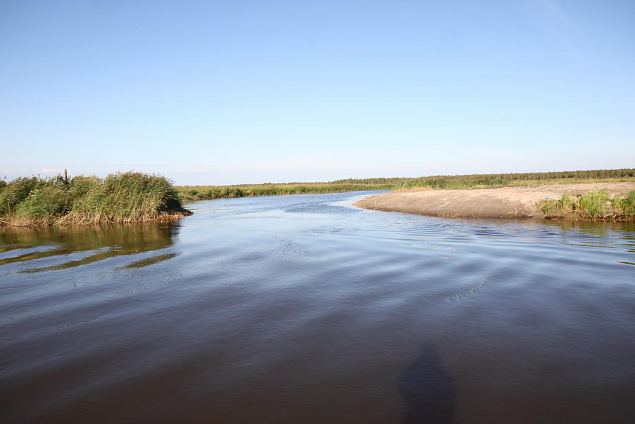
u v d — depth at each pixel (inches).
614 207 856.3
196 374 214.1
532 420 169.0
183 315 304.3
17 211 1090.7
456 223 858.1
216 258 520.4
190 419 174.6
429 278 392.5
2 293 378.6
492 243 583.5
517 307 303.4
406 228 792.3
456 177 3422.7
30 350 249.1
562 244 562.6
